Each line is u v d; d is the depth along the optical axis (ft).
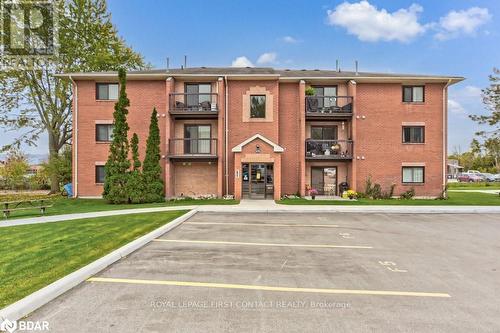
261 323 14.32
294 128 76.43
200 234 34.60
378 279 20.57
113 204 62.75
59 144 96.32
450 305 16.62
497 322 14.78
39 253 24.27
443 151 76.23
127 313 15.17
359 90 76.89
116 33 100.73
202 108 74.28
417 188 76.28
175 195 76.02
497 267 23.47
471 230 38.17
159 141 68.90
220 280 19.99
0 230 33.91
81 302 16.38
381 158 76.28
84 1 92.73
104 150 75.25
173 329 13.66
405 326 14.24
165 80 75.41
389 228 39.11
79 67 92.94
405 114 76.69
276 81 75.10
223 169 74.23
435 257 26.08
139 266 22.67
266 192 72.79
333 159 74.79
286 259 24.98
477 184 139.95
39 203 61.46
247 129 74.90
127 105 65.98
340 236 34.19
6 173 94.32
